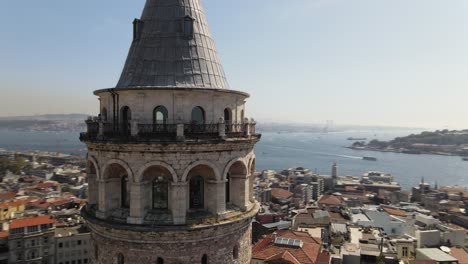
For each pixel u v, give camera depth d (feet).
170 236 79.46
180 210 80.28
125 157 80.79
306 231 321.93
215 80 92.27
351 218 434.30
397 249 341.62
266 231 385.70
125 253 81.87
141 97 81.56
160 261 80.79
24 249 356.79
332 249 304.50
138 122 81.20
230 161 85.76
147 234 79.00
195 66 89.56
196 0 96.58
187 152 80.53
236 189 90.74
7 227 384.27
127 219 80.43
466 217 499.51
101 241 85.76
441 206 595.47
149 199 82.64
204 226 80.53
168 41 90.07
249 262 95.14
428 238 365.40
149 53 89.76
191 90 81.30
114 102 85.46
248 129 90.02
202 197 86.02
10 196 552.82
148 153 79.41
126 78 90.68
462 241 368.27
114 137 81.41
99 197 84.74
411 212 514.68
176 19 91.66
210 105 84.43
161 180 82.89
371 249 299.58
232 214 86.43
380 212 440.86
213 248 83.97
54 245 372.17
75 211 484.74
